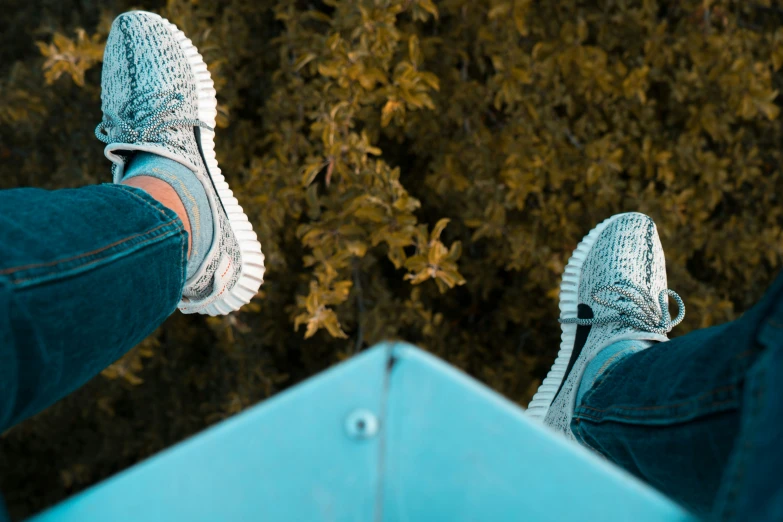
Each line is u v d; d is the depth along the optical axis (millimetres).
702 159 1299
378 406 383
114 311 781
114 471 1705
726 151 1368
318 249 1153
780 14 1368
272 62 1297
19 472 1782
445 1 1178
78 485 1775
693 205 1327
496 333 1492
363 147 1142
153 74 1042
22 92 1251
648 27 1253
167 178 940
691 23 1275
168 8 1161
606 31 1277
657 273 1153
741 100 1256
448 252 1134
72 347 750
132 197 835
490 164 1262
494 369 1458
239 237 1023
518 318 1422
